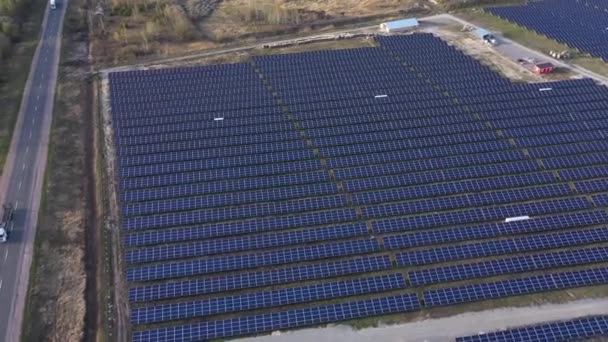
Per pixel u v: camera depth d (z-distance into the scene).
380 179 80.38
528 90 102.19
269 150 87.25
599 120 92.31
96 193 79.88
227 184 80.12
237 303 61.25
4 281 64.69
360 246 68.75
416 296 61.56
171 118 95.88
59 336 58.47
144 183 80.56
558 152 85.00
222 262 66.69
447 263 66.69
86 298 63.19
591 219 71.56
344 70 111.94
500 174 80.94
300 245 69.94
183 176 81.88
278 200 77.44
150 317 59.72
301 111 97.62
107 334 59.09
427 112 96.44
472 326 58.84
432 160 84.00
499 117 94.12
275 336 58.19
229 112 97.56
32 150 88.50
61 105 101.44
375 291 62.72
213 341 57.94
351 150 86.94
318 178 80.94
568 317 59.62
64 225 73.31
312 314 59.75
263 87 105.94
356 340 57.66
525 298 61.75
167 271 65.62
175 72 111.81
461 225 72.25
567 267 65.44
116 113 97.44
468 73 109.44
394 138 89.81
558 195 76.50
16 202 77.00
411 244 68.88
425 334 58.09
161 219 73.88
